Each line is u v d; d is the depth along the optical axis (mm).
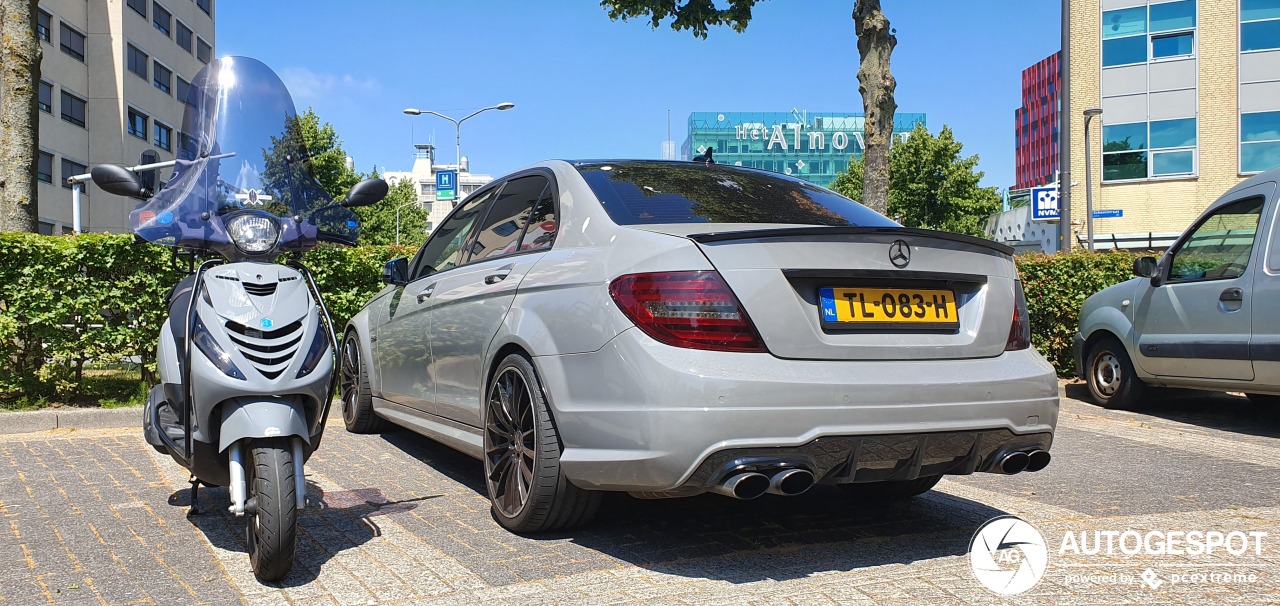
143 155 3984
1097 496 4648
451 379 4543
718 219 3795
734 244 3195
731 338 3113
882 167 10891
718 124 171000
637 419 3125
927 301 3445
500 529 3904
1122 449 6207
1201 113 34531
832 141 171625
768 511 4230
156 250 7156
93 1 45625
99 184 3662
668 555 3514
